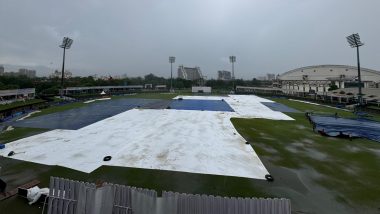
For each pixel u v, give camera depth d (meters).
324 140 19.36
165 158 14.45
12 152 14.50
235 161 14.13
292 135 21.00
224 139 19.23
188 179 11.51
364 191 10.45
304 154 15.64
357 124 25.83
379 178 11.84
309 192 10.33
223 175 12.05
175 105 43.16
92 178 11.36
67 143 17.19
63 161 13.49
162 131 21.77
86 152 15.22
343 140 19.42
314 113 34.12
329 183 11.25
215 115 31.95
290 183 11.22
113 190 7.68
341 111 38.66
